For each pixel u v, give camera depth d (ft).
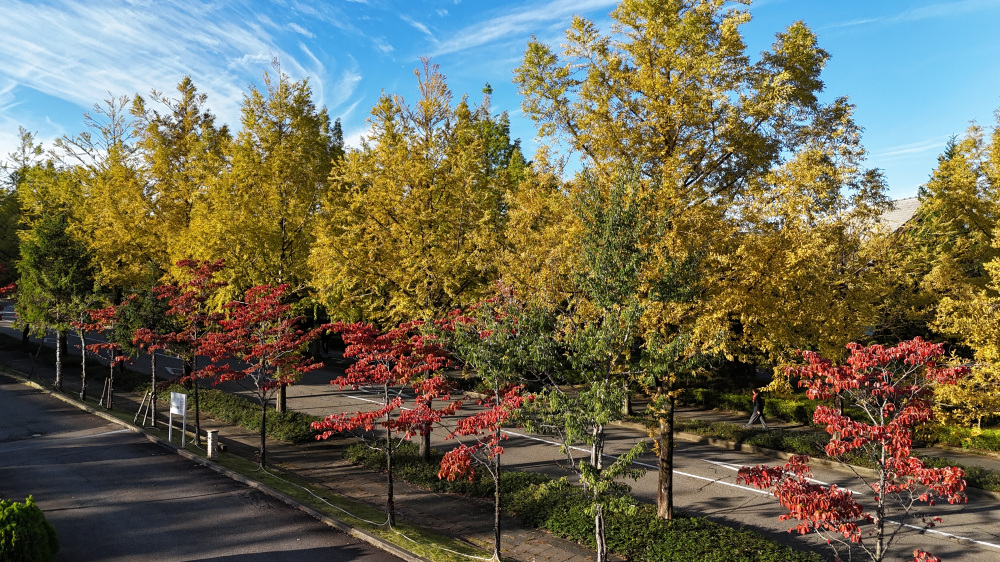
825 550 36.27
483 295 51.67
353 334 40.57
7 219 127.34
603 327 28.32
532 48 41.57
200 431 64.13
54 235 75.25
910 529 39.75
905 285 63.21
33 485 44.52
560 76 41.32
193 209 70.90
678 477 51.65
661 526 36.37
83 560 32.07
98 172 97.04
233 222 62.80
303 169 69.67
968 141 60.85
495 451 32.19
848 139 46.01
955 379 21.86
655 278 31.40
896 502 44.73
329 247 53.72
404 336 42.57
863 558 35.06
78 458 51.96
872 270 53.47
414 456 54.03
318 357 119.55
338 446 60.23
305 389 91.81
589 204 30.86
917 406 22.94
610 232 28.27
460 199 54.60
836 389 22.71
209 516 39.14
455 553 33.81
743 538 34.73
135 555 32.89
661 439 38.96
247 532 36.68
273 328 55.11
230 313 61.46
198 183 78.18
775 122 40.19
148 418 68.13
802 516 22.63
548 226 41.83
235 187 66.54
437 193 55.47
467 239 54.03
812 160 38.99
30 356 110.11
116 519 38.17
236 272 64.64
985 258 61.72
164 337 60.85
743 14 36.06
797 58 39.14
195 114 88.43
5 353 113.09
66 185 98.17
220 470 48.80
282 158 66.03
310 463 54.39
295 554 33.63
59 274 73.92
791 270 34.40
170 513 39.45
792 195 36.11
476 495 45.98
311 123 72.13
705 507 43.91
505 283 38.75
